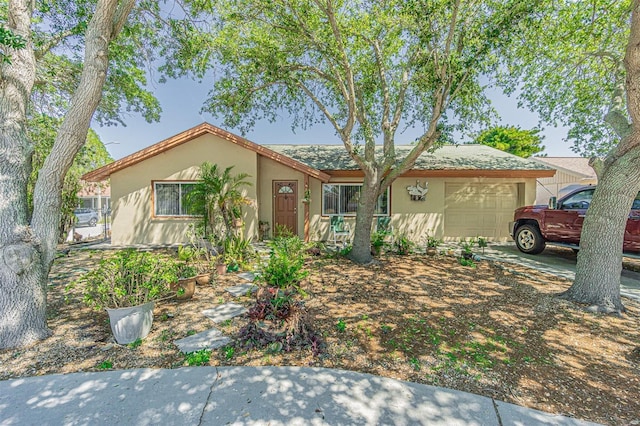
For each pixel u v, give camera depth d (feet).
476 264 21.50
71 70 24.17
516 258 23.99
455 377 8.05
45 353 9.18
